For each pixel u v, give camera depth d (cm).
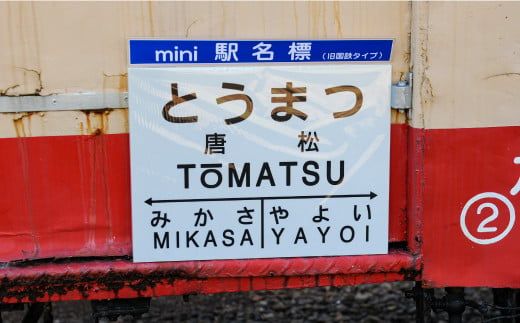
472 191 248
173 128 236
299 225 246
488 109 246
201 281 246
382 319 412
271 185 242
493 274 254
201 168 239
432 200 247
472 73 243
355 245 249
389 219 255
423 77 242
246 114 238
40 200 239
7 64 231
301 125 240
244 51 237
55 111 235
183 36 235
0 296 238
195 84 234
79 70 234
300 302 444
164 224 240
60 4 231
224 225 243
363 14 242
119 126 238
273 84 237
